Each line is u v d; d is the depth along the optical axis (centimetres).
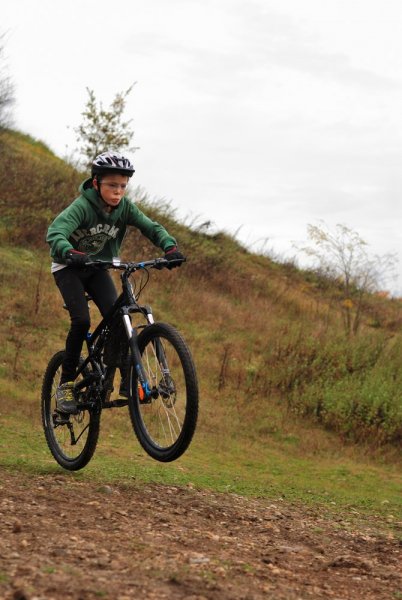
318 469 1242
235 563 517
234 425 1384
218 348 1714
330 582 515
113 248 748
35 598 371
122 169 693
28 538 505
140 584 421
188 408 627
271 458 1270
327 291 2620
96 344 735
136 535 561
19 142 3138
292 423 1439
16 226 2052
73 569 431
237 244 2862
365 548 672
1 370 1377
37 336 1547
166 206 2631
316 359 1634
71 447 855
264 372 1606
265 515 786
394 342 1834
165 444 721
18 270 1802
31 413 1216
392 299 2777
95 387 734
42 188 2345
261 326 1908
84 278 750
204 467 1123
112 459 1044
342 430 1420
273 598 439
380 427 1426
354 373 1602
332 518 848
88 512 629
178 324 1812
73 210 699
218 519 714
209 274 2233
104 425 1245
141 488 815
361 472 1248
